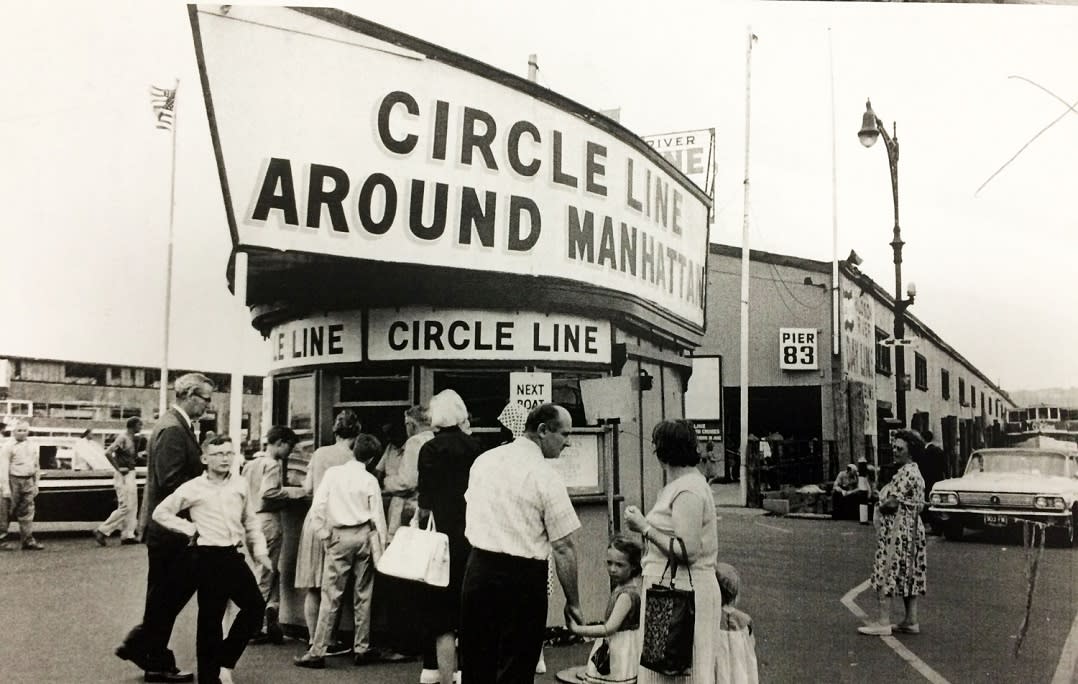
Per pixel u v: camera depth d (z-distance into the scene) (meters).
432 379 6.59
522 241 6.90
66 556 7.10
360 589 5.63
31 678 5.00
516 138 6.91
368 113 6.34
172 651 5.23
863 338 13.80
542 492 4.20
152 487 5.21
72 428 7.01
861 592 8.18
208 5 5.94
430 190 6.54
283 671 5.43
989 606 7.59
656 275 8.41
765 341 14.62
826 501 13.81
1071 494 10.15
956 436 11.55
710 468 15.12
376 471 6.51
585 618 6.25
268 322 6.61
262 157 6.07
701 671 3.98
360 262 6.38
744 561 9.78
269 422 6.66
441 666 4.95
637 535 4.94
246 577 4.97
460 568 5.03
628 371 8.00
